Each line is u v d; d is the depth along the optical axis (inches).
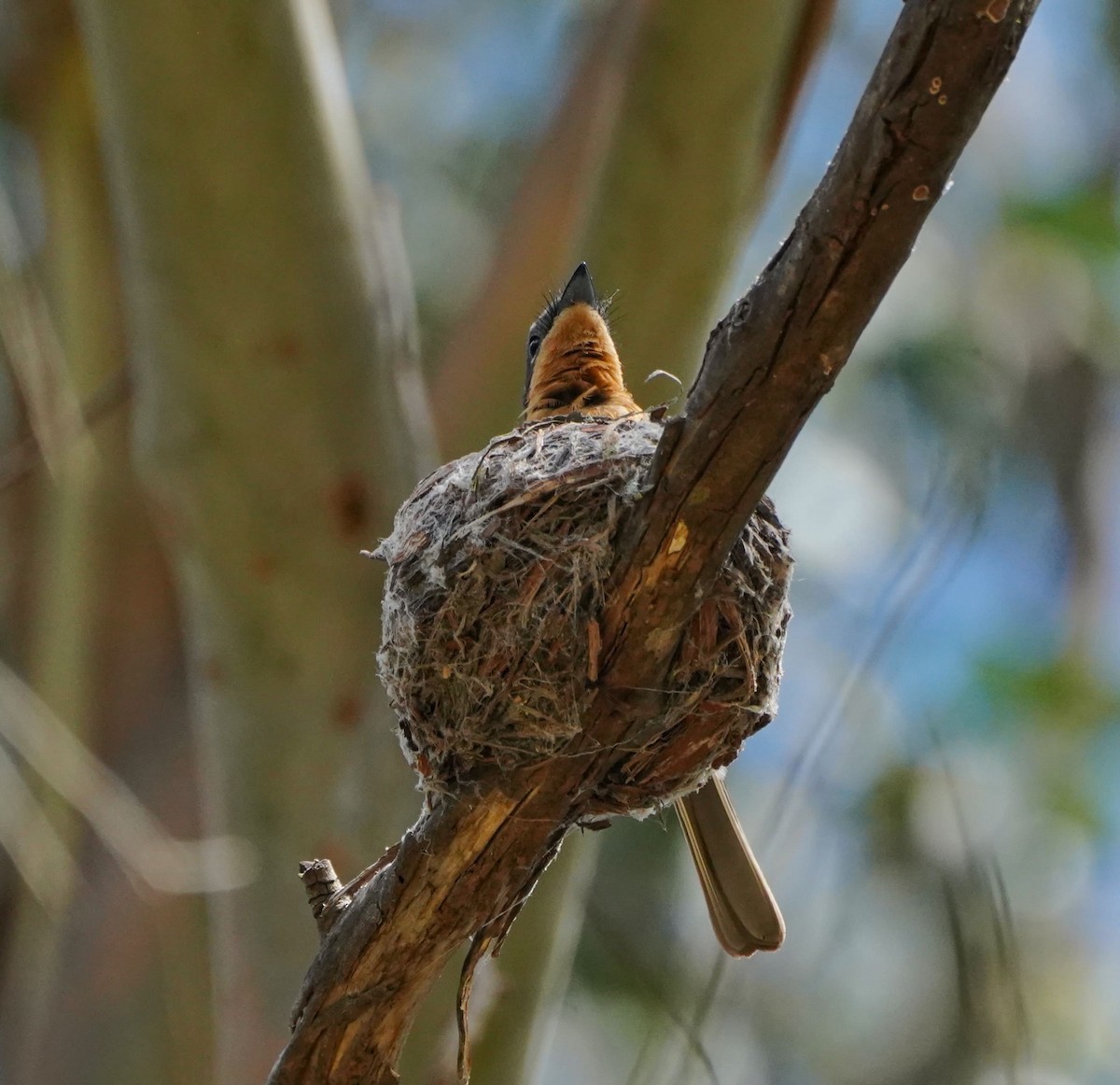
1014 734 623.5
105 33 358.0
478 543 251.9
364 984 257.8
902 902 605.6
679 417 221.5
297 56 366.3
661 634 237.6
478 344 432.1
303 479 377.7
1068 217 676.7
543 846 252.2
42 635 488.7
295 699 381.1
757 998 607.8
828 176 201.2
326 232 374.3
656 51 382.3
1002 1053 451.5
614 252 386.3
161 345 374.3
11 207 536.1
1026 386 718.5
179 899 448.8
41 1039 451.2
